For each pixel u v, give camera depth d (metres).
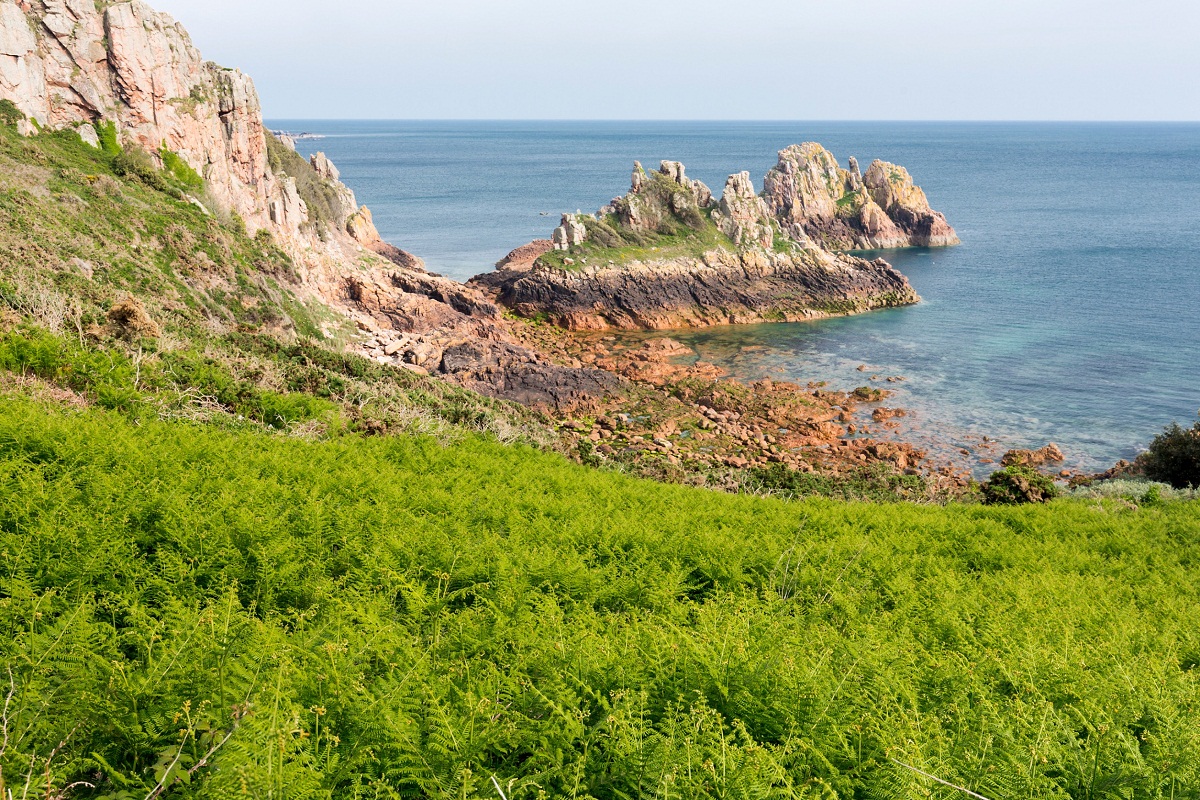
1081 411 52.25
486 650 7.69
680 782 5.15
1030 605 12.23
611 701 6.50
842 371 61.44
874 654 7.74
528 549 12.23
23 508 10.16
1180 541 22.02
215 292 43.56
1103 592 14.95
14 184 37.41
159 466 13.92
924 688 7.55
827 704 6.38
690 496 23.02
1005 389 56.75
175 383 24.16
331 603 8.69
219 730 5.41
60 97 47.09
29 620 7.07
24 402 17.09
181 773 4.91
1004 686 8.27
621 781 5.49
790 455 43.81
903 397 55.03
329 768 5.15
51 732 5.29
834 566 13.97
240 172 58.28
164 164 50.31
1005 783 5.40
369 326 59.94
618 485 23.36
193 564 9.46
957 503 30.52
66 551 8.77
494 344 60.09
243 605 8.96
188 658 6.31
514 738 5.81
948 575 14.31
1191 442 34.78
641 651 7.52
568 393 52.34
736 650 7.21
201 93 54.34
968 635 10.02
